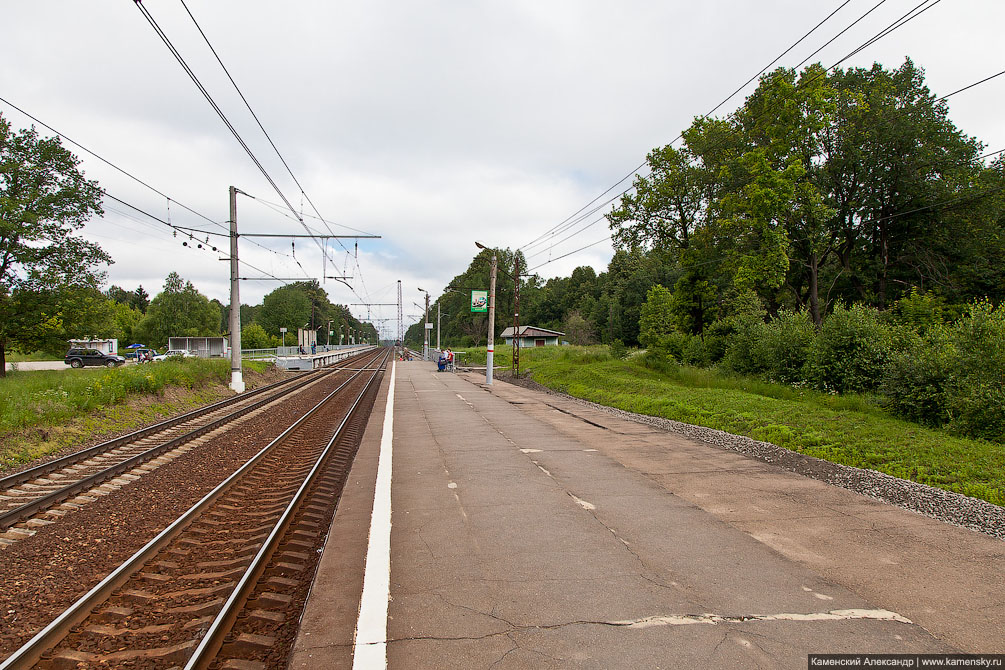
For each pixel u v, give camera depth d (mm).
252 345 87000
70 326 30094
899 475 9281
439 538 5961
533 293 110750
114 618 4582
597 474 9055
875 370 17719
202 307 80750
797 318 23453
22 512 7168
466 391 26016
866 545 5742
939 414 12898
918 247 32875
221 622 4227
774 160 27500
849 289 36562
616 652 3652
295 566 5613
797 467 9609
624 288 76812
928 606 4340
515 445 11789
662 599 4465
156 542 6059
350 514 7121
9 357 56875
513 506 7207
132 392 17750
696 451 11164
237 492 8742
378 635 3885
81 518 7199
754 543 5809
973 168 31203
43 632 4043
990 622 4074
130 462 10195
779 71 26594
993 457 9484
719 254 31781
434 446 11664
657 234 34656
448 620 4109
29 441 11305
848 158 30344
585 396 24078
